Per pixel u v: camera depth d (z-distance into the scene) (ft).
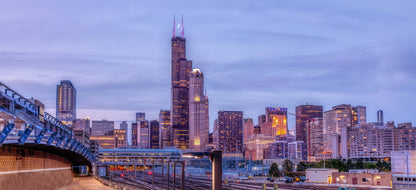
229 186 499.10
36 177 300.81
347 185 491.31
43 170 326.44
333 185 499.92
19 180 256.73
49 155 350.64
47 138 246.27
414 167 472.03
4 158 229.45
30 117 232.32
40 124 252.83
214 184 92.32
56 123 330.75
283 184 538.47
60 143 277.44
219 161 93.25
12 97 223.51
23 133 203.31
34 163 297.12
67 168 474.90
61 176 420.77
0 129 200.54
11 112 211.41
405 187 396.16
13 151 245.65
